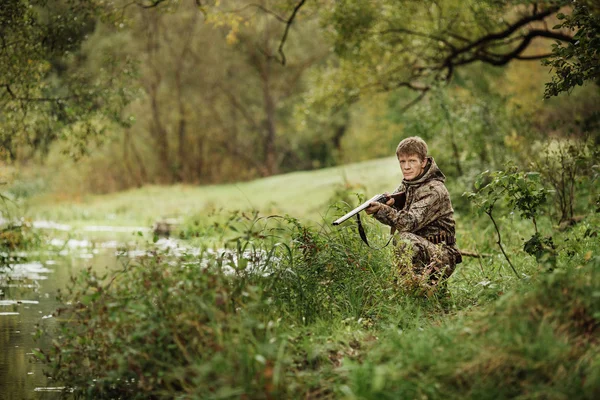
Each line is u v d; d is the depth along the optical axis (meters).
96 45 33.44
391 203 6.77
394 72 20.27
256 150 61.69
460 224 12.98
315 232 6.76
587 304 4.49
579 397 3.78
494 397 3.96
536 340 4.23
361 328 5.69
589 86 15.55
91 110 12.37
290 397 4.26
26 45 10.95
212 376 4.33
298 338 5.24
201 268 5.66
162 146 53.25
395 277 6.43
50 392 5.46
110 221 27.25
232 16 15.65
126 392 5.18
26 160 41.78
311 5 17.86
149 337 4.81
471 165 15.45
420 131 16.05
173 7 13.59
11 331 7.55
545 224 11.02
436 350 4.54
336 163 61.12
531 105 15.80
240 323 4.67
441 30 18.33
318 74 21.55
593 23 6.75
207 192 36.41
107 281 9.68
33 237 15.98
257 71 56.72
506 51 20.42
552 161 11.50
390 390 4.14
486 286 6.32
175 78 53.38
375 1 17.66
